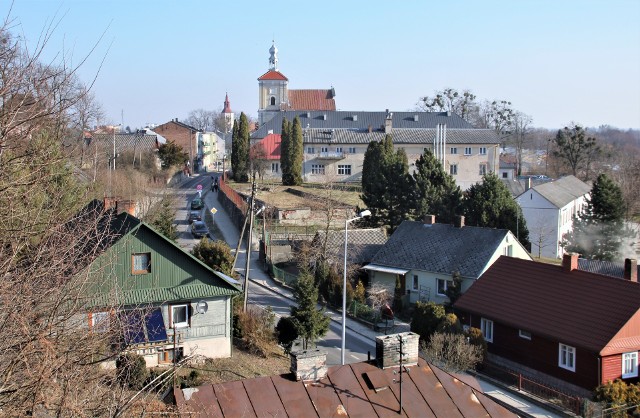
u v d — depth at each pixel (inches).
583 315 1347.2
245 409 615.2
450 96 5418.3
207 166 5920.3
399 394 664.4
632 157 5369.1
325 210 2476.6
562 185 3410.4
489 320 1501.0
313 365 659.4
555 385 1348.4
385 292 1927.9
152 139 3941.9
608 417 1127.6
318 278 1999.3
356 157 4239.7
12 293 422.6
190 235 2706.7
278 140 4431.6
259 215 2758.4
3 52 409.7
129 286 1167.6
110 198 1406.3
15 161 430.0
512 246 1925.4
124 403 434.3
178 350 1217.4
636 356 1294.3
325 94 5900.6
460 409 665.6
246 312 1444.4
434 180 2630.4
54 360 400.5
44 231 466.3
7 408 397.4
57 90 435.8
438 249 1995.6
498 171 4343.0
